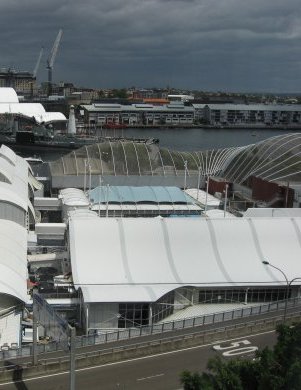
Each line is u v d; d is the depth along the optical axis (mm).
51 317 40719
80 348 47094
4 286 51250
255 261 63500
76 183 110062
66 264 65312
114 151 117188
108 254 61281
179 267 61125
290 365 31156
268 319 54719
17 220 69938
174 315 57250
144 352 47750
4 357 44688
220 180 111562
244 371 33031
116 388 41812
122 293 54594
